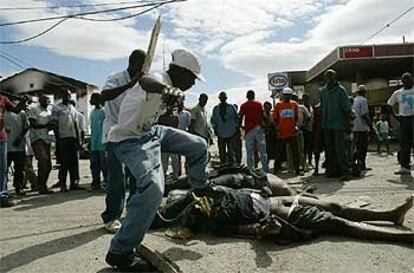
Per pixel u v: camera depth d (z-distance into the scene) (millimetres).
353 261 3770
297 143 9875
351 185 7691
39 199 7684
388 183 7699
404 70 25922
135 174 3742
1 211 6543
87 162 17906
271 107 11664
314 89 27344
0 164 6949
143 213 3602
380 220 4812
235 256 3998
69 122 8680
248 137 9688
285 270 3623
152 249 4125
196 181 4582
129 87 4496
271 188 5852
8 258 4152
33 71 29250
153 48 3959
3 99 7348
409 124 8508
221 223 4633
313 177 9156
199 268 3717
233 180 5805
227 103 10172
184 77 4066
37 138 8375
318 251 4051
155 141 4020
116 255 3654
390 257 3848
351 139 8859
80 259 4059
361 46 21297
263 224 4469
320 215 4484
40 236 4926
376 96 21969
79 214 6141
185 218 4770
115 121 4746
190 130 9422
